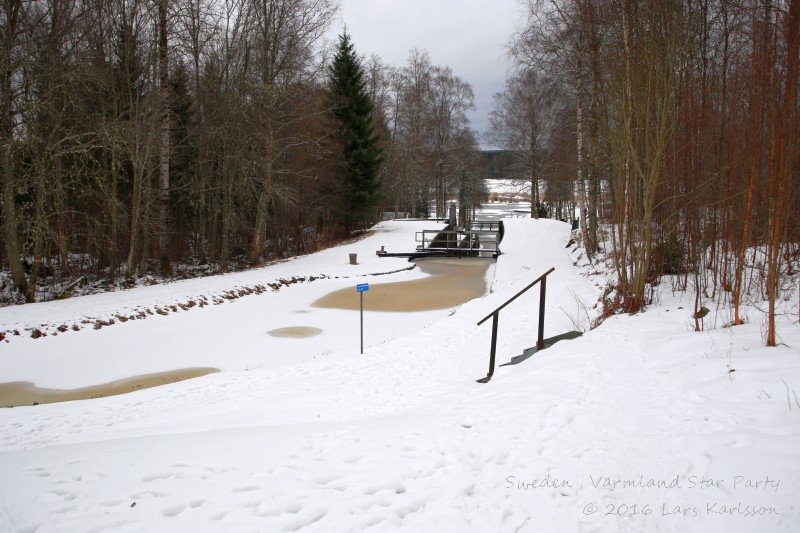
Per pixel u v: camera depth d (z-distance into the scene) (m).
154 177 22.25
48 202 17.77
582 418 4.46
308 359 10.84
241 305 15.70
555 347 7.43
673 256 10.62
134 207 18.06
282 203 26.72
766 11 6.06
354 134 30.77
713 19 11.06
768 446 3.43
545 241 28.39
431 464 3.71
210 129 21.06
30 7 14.52
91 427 6.58
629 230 9.33
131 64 19.00
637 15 8.95
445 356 9.37
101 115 16.75
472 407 5.26
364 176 32.19
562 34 14.62
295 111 23.78
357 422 5.18
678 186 10.73
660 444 3.76
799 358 4.90
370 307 15.85
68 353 10.86
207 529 2.76
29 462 3.90
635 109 9.09
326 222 33.44
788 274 8.48
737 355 5.33
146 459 3.89
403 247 29.08
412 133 42.31
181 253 26.94
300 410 6.59
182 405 7.40
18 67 14.06
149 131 18.31
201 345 11.77
